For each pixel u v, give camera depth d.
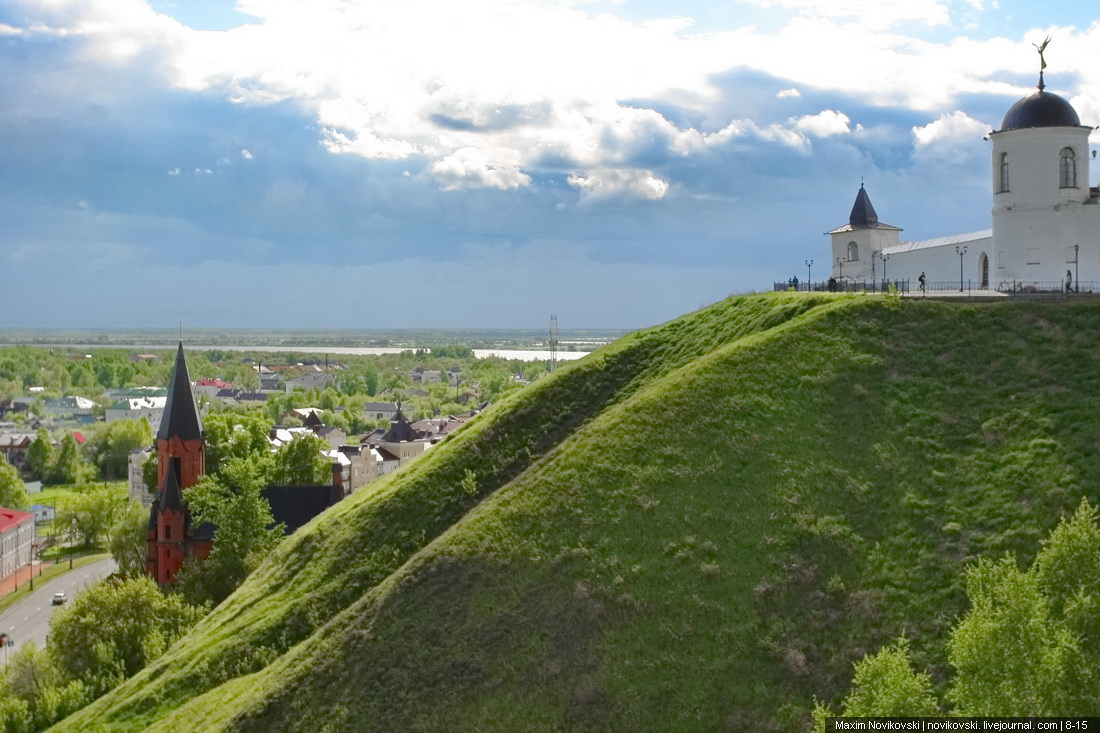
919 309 86.06
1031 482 67.62
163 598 97.31
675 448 74.75
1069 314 83.44
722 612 62.59
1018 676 46.47
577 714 58.56
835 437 74.12
